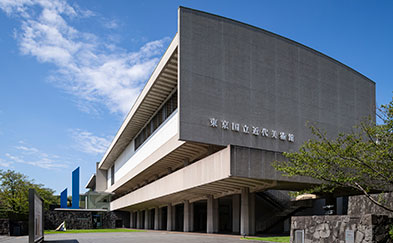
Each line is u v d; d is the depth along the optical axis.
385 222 11.79
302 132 33.31
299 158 14.77
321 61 36.34
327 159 13.96
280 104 32.41
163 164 40.41
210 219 32.84
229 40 30.66
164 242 22.59
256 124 30.66
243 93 30.50
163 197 37.31
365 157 13.31
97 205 73.50
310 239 14.39
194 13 29.34
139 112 42.38
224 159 23.86
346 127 36.91
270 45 32.88
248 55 31.39
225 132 29.06
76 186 70.81
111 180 73.38
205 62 29.09
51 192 75.94
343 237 12.70
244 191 27.89
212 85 29.11
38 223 20.64
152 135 41.09
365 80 40.59
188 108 27.78
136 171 48.31
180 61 28.03
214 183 26.33
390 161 12.66
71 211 60.16
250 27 32.00
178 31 28.61
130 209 61.78
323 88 35.91
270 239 21.06
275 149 31.34
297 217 15.38
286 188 28.41
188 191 31.38
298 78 34.12
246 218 27.41
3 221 35.94
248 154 23.83
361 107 39.16
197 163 28.08
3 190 50.56
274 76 32.56
